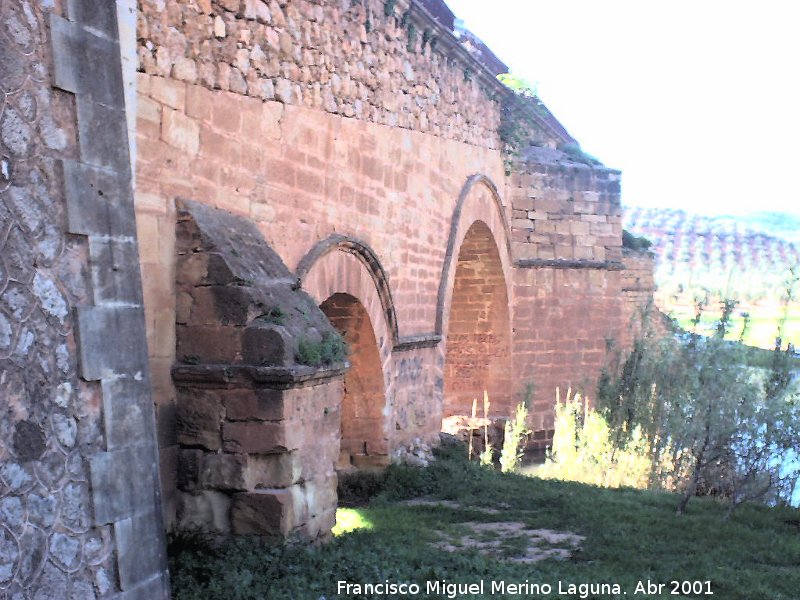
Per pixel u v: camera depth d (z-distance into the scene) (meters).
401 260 12.76
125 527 4.72
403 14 12.33
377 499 10.80
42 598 4.20
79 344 4.53
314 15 9.56
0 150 4.19
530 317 19.58
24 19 4.39
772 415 10.91
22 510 4.14
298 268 9.14
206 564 6.13
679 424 13.17
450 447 14.91
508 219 19.06
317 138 9.66
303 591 5.74
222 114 7.73
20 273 4.25
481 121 16.86
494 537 8.90
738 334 15.09
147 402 5.00
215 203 7.61
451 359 19.45
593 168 20.59
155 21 6.85
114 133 4.93
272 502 6.64
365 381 12.15
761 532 9.65
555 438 16.22
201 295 6.88
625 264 22.34
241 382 6.67
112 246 4.83
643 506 10.98
